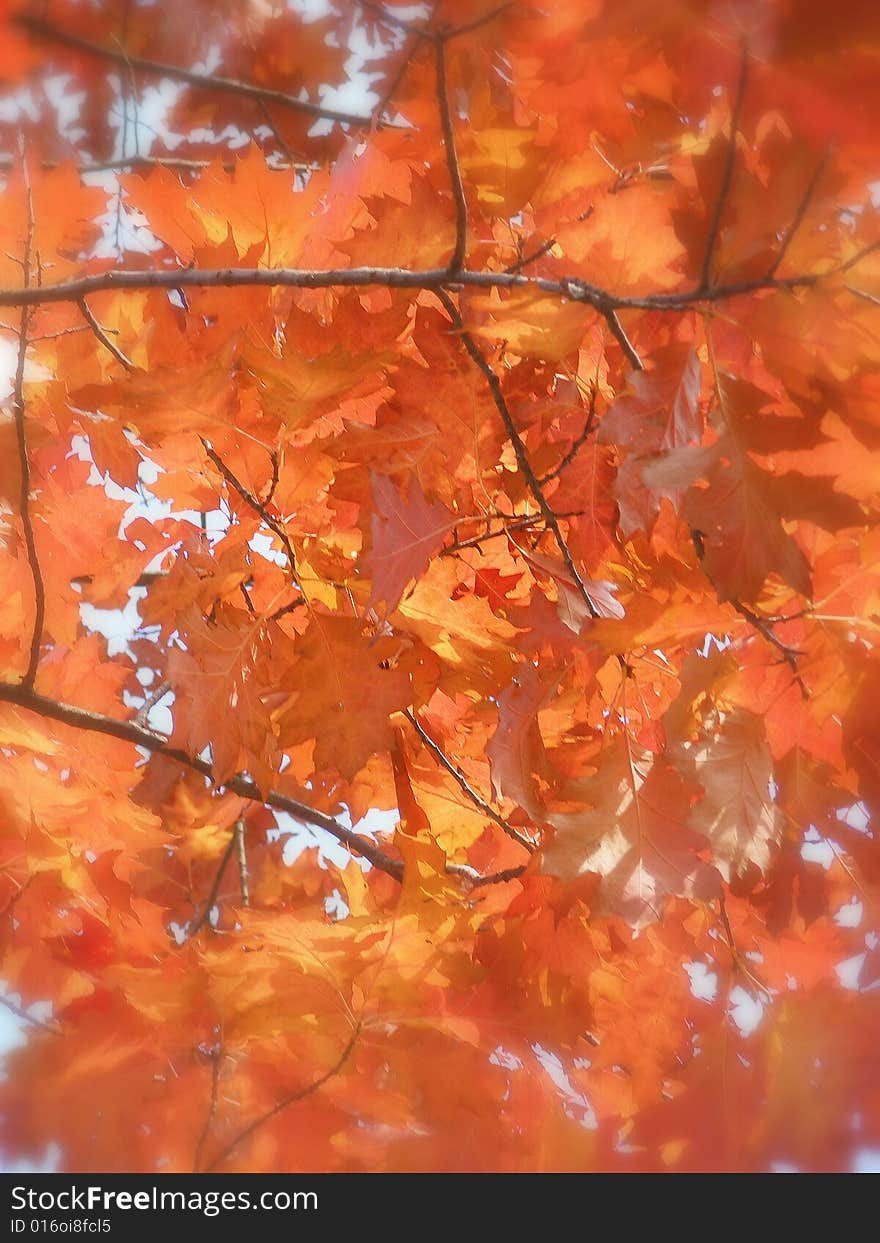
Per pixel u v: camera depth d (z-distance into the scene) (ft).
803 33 8.21
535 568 9.18
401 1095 9.22
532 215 9.07
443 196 9.00
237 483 9.00
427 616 9.01
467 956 9.19
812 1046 9.45
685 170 8.77
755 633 8.87
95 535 9.67
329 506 9.19
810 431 8.59
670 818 8.81
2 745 9.44
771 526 8.55
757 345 8.80
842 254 8.56
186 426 9.01
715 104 8.50
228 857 10.69
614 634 8.82
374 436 9.03
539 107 8.74
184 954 9.34
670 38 8.39
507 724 8.88
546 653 9.05
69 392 9.45
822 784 8.97
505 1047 9.30
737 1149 9.39
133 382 8.87
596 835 8.78
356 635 8.97
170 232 9.25
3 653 9.68
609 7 8.41
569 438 9.18
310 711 8.93
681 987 9.53
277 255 9.23
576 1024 9.34
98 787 9.46
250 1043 9.25
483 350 9.07
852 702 8.87
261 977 9.16
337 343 8.84
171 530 9.70
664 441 8.74
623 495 8.77
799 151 8.45
